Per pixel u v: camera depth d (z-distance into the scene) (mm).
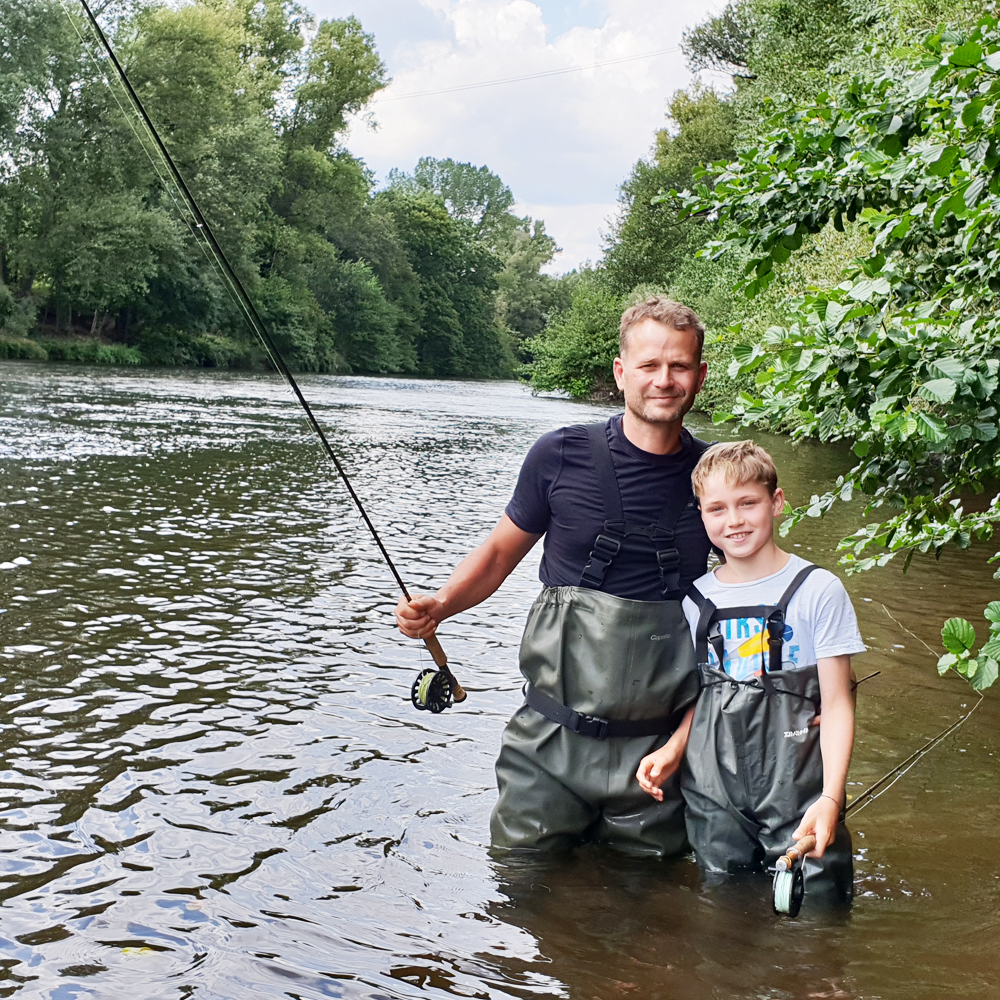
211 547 7367
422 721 4012
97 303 37781
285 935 2426
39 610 5391
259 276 47281
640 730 2893
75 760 3492
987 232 3299
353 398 31266
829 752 2666
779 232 3846
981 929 2525
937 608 6375
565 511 2957
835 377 2986
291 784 3357
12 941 2377
